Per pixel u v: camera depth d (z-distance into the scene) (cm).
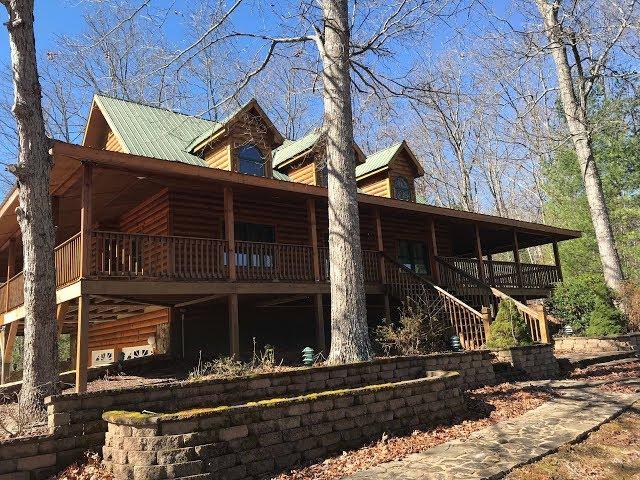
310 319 1678
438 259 1661
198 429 570
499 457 606
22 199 815
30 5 839
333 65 1103
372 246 1872
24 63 825
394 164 1959
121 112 1639
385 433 717
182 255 1370
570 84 1894
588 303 1602
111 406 657
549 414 788
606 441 659
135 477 546
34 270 789
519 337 1202
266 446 611
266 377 799
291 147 1886
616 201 2370
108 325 1856
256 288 1221
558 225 2608
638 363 1263
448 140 3603
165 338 1421
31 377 759
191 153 1608
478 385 1030
